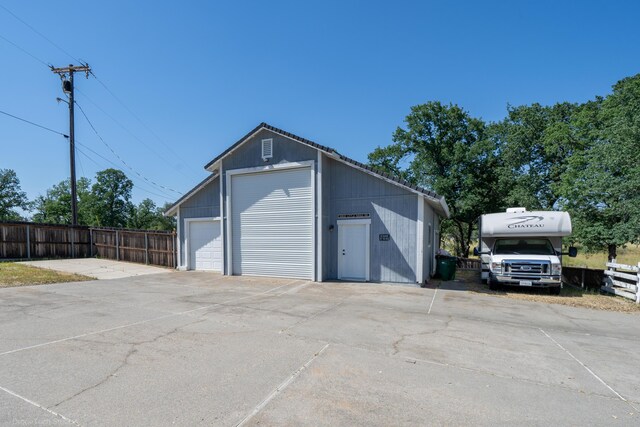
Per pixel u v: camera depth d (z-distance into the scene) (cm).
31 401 349
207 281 1238
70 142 2159
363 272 1257
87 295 934
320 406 347
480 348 540
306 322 673
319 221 1243
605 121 1958
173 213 1719
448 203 2556
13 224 1789
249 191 1394
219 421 316
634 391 400
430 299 948
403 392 383
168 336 569
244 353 494
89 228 2097
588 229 1714
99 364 446
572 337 618
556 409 353
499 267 1124
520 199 2317
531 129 2416
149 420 316
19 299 862
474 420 328
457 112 2594
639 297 966
